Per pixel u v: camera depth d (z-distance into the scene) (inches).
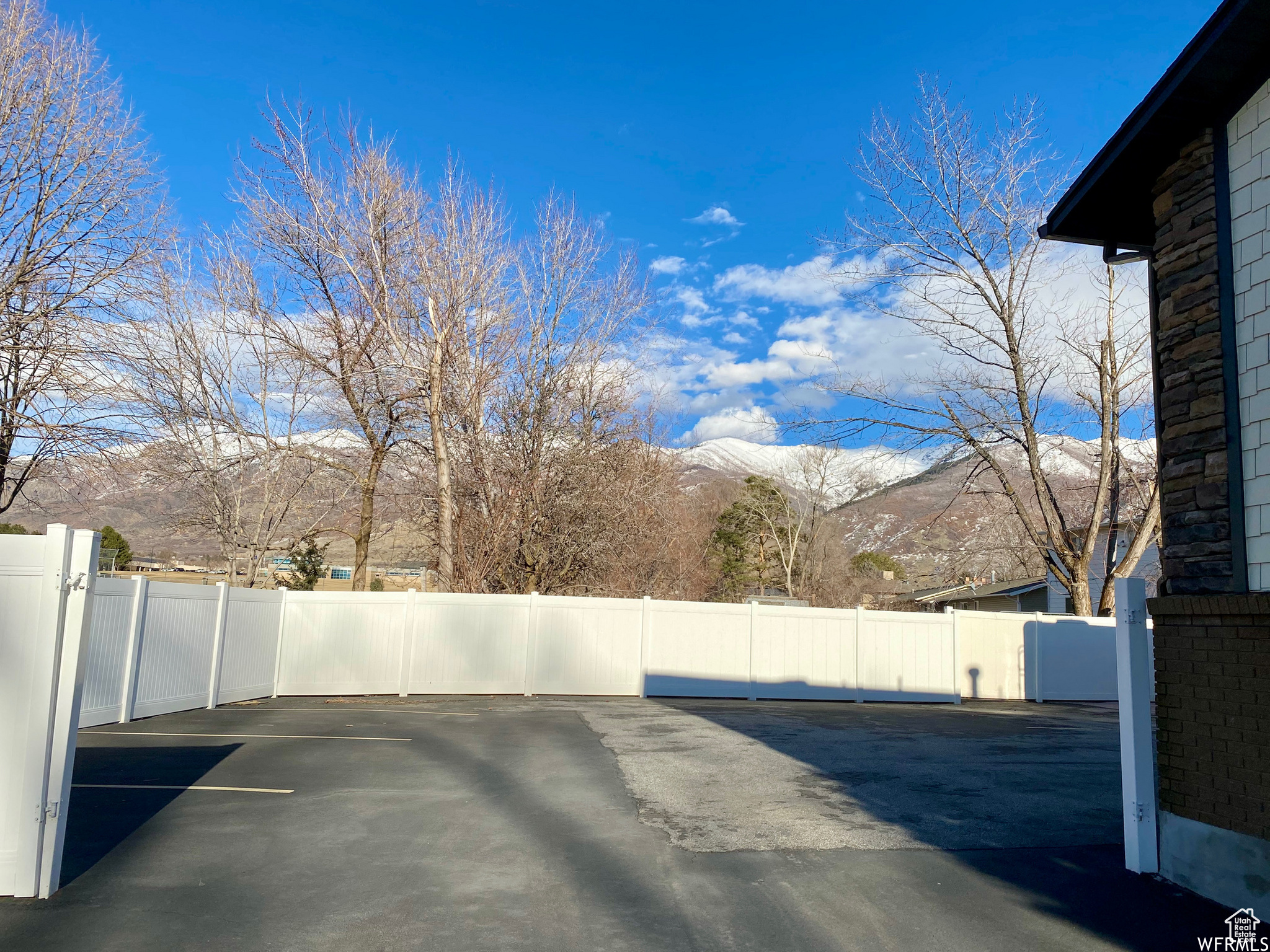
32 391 726.5
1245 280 219.9
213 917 186.5
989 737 510.9
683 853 243.4
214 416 970.7
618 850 245.6
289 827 259.4
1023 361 974.4
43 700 194.2
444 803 296.4
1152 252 262.8
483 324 914.7
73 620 200.7
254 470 1027.3
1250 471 214.5
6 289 700.0
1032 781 359.6
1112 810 305.9
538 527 920.3
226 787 310.3
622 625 736.3
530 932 185.0
